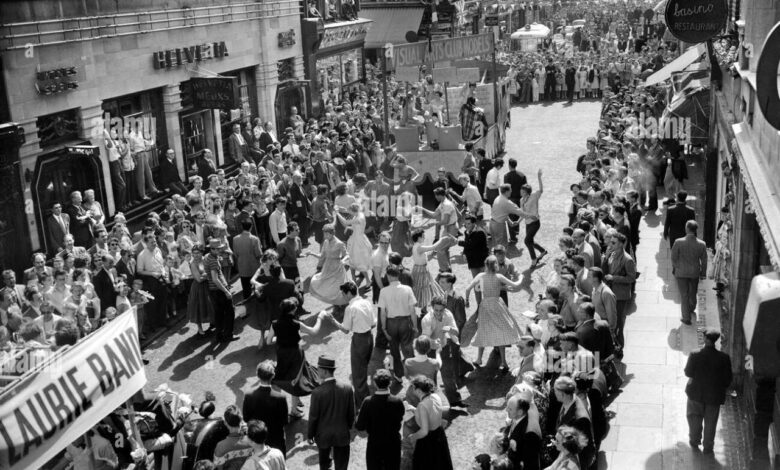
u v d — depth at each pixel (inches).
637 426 435.5
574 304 464.4
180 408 372.8
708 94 797.2
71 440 252.7
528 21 2598.4
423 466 355.6
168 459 361.7
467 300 508.4
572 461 299.3
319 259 592.4
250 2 1040.8
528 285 653.3
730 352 470.3
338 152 929.5
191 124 930.7
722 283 533.0
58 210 643.5
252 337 575.8
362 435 444.8
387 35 1665.8
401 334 477.4
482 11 2073.1
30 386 243.6
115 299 538.9
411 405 366.9
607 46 2080.5
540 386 378.0
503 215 692.7
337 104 1327.5
